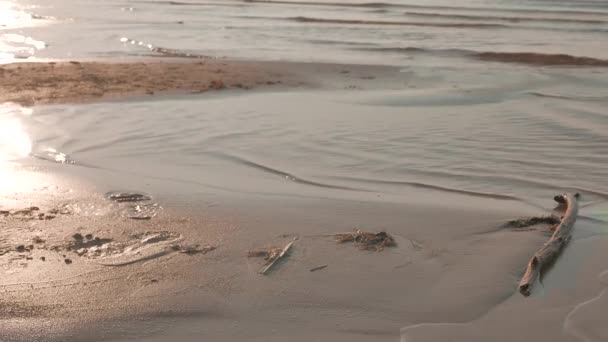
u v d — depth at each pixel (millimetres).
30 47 23609
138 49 24016
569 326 5238
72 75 16781
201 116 12484
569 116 12625
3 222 7188
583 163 9734
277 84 16688
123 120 12102
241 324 5242
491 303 5598
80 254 6398
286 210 7738
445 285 5895
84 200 7973
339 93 15484
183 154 10164
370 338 5062
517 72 18969
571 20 38969
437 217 7547
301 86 16531
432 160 9930
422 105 13961
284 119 12344
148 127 11609
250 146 10594
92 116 12344
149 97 14289
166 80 16531
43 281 5836
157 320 5273
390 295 5715
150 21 34312
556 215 7672
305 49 24891
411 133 11398
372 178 9180
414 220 7449
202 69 18625
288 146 10625
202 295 5656
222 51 23922
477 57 23016
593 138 10961
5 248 6496
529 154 10188
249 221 7352
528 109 13375
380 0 58000
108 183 8664
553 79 17531
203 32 29859
